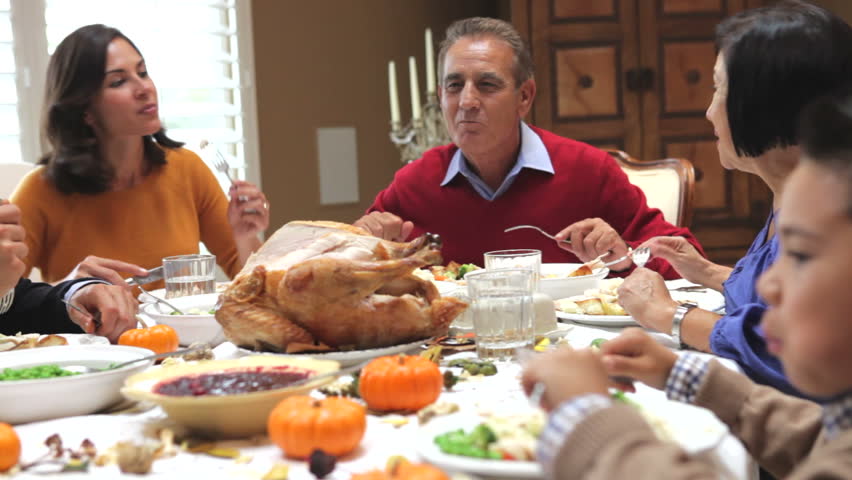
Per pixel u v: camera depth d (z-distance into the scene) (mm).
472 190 2715
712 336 1366
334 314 1303
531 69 2686
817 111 710
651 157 4383
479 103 2531
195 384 1035
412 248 1347
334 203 4742
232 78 4371
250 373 1093
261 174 4496
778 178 1470
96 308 1658
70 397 1104
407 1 4895
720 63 1540
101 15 3953
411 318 1321
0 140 3842
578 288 1884
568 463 723
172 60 4129
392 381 1066
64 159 2604
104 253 2686
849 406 751
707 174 4410
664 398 1082
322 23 4633
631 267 2305
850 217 669
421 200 2756
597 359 854
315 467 857
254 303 1327
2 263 1466
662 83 4359
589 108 4363
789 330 709
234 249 2953
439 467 822
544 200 2662
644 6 4332
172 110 4137
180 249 2777
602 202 2676
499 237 2684
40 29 3822
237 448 966
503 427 874
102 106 2602
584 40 4344
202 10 4254
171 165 2852
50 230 2684
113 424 1071
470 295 1365
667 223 2682
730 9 4348
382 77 4855
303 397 957
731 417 1044
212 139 4270
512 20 4336
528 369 859
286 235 1444
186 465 912
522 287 1351
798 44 1361
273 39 4484
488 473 797
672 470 664
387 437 983
